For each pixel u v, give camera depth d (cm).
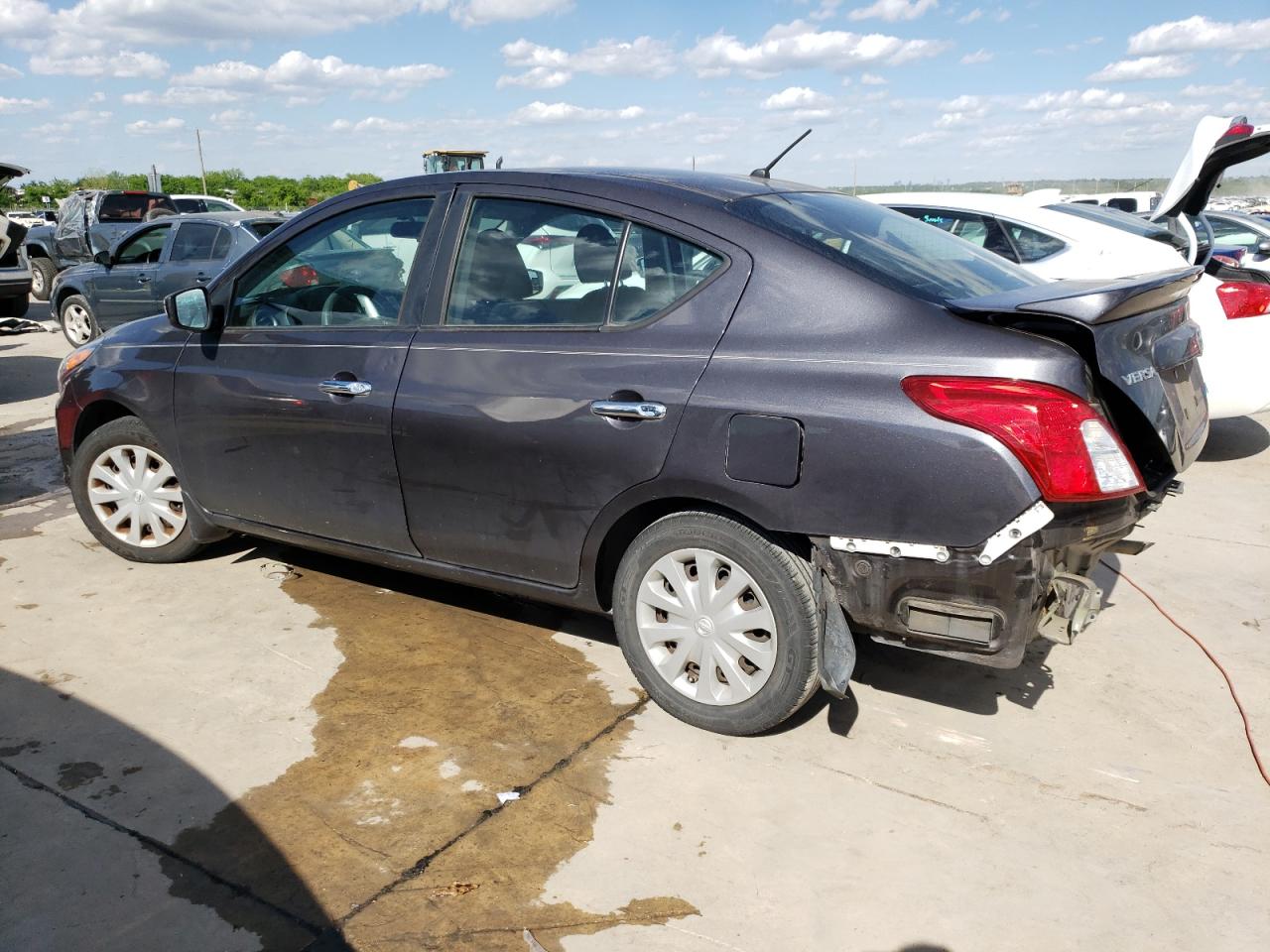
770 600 293
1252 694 344
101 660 365
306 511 385
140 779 291
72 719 324
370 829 270
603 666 362
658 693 323
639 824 273
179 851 260
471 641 382
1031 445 253
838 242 304
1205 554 477
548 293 326
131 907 239
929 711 332
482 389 327
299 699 338
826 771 298
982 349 260
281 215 1071
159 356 420
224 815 275
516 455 322
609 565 332
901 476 263
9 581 439
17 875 250
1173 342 306
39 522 521
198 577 441
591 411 305
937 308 272
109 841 263
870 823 274
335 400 360
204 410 402
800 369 277
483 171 350
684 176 340
